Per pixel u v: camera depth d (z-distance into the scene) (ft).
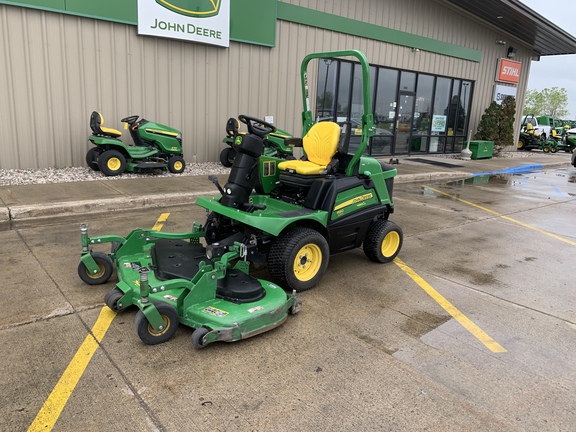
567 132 92.02
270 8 39.37
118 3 31.60
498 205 30.86
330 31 44.88
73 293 13.41
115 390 9.09
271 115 42.37
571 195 35.96
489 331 12.35
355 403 8.99
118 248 14.25
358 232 16.33
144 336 10.56
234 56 38.65
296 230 14.03
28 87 29.84
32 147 30.71
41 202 22.90
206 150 38.83
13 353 10.22
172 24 33.99
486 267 17.76
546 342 11.87
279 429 8.16
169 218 22.67
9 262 15.75
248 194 14.10
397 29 50.93
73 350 10.45
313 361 10.46
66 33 30.45
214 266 11.87
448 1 53.98
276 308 11.51
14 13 28.50
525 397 9.44
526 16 55.88
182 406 8.68
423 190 35.88
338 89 47.37
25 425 8.00
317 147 15.97
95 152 30.91
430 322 12.75
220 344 11.06
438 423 8.49
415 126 57.00
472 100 63.87
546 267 18.04
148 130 31.71
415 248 19.93
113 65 32.71
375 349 11.14
